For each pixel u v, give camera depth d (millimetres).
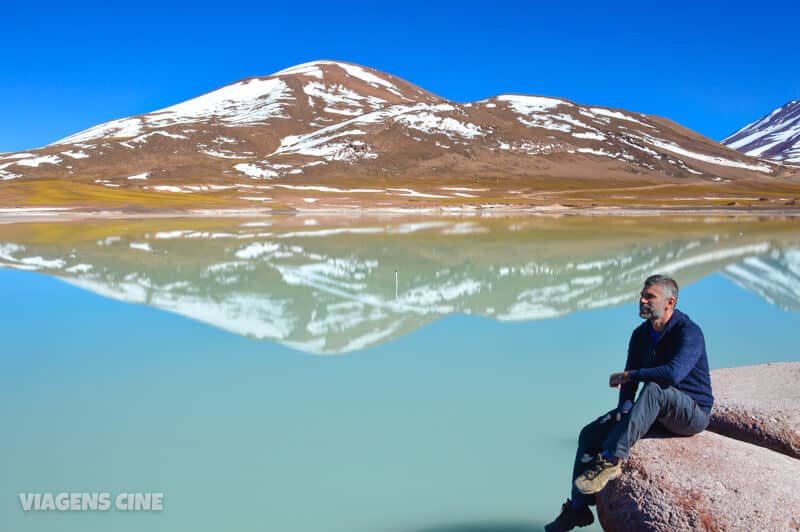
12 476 4090
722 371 5102
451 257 16688
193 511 3648
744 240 22297
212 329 8164
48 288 11391
